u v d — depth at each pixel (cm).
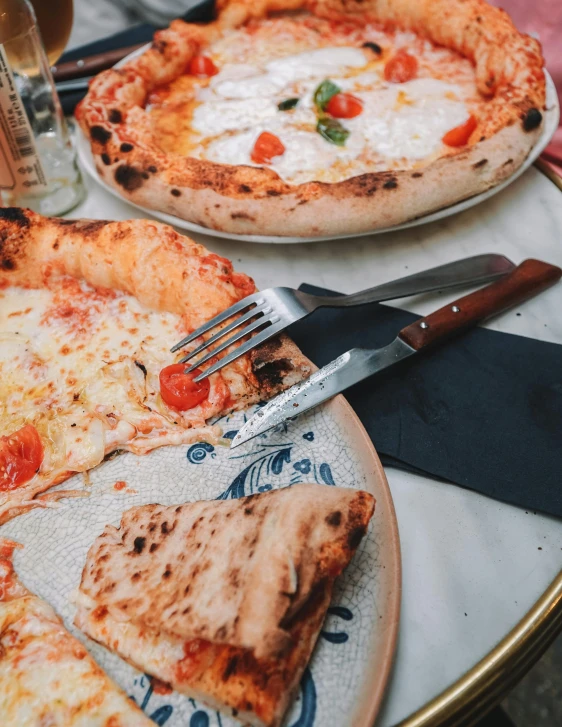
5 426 33
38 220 39
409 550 29
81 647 26
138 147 46
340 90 52
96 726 24
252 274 42
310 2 62
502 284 38
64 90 56
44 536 30
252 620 23
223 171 43
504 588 28
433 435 32
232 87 56
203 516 27
